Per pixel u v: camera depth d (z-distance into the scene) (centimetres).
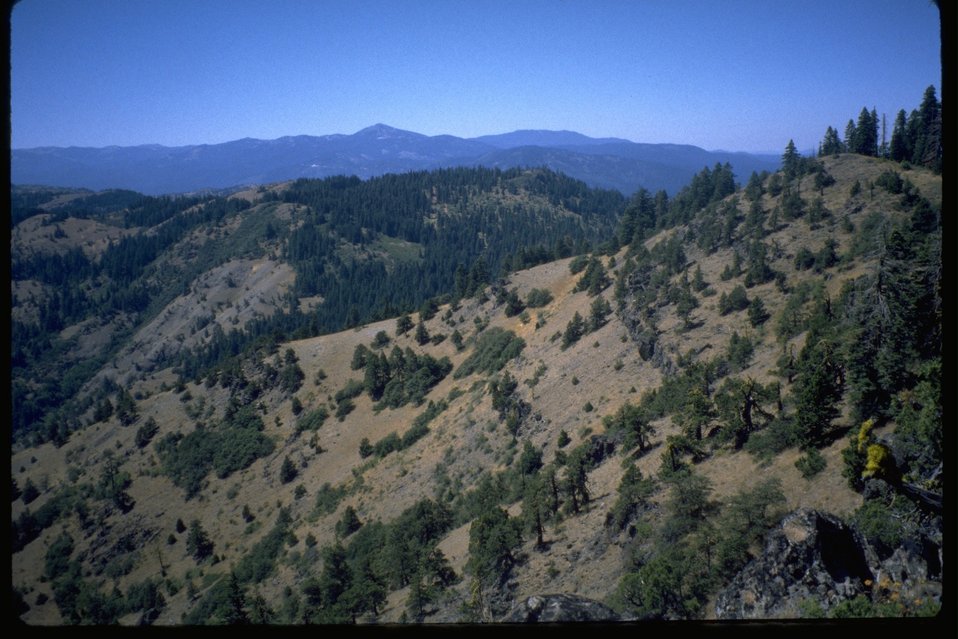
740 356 5069
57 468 12012
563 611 959
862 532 1611
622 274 9275
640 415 4788
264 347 13562
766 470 3080
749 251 7312
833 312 4581
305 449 10012
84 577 8512
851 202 7362
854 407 2950
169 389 13962
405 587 4544
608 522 3825
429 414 9156
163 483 10325
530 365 8625
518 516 4562
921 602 1109
